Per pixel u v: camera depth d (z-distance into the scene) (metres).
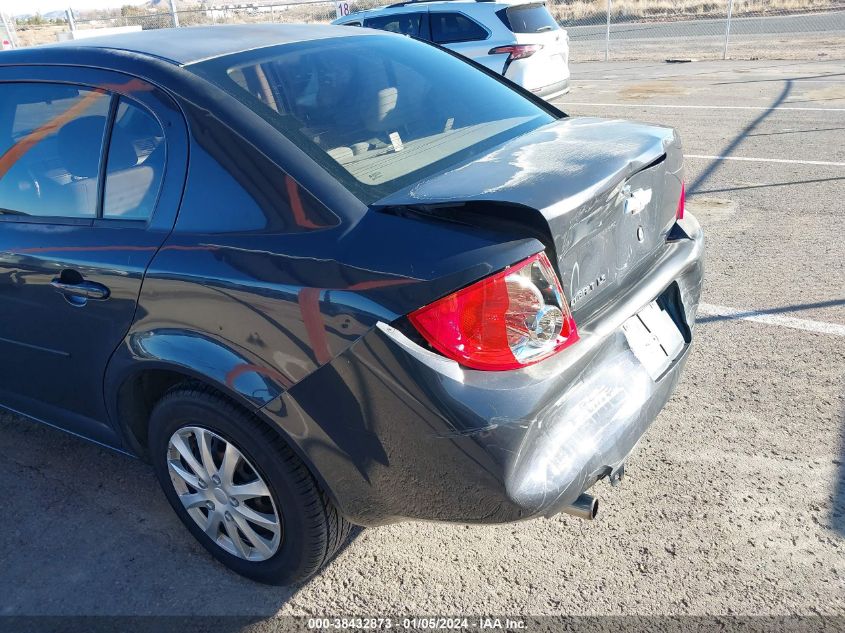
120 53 2.46
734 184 6.34
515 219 1.84
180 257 2.12
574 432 2.01
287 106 2.29
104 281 2.27
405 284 1.80
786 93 10.34
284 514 2.18
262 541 2.30
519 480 1.87
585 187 1.94
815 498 2.63
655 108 9.98
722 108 9.60
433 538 2.58
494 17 9.89
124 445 2.62
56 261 2.40
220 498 2.33
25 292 2.53
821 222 5.28
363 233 1.90
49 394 2.77
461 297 1.77
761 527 2.52
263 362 2.00
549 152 2.23
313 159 2.08
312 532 2.18
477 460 1.84
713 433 3.02
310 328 1.90
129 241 2.25
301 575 2.31
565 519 2.63
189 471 2.40
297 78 2.44
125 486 2.92
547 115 2.86
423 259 1.81
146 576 2.47
